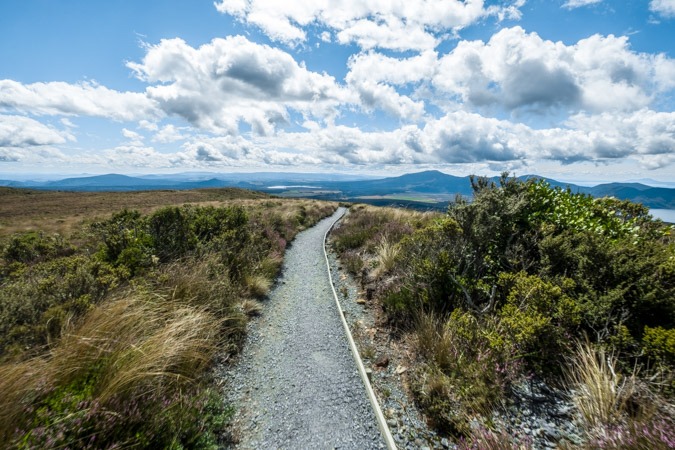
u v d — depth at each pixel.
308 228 19.16
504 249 5.07
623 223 5.05
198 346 3.84
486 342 3.44
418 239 6.57
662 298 3.02
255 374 3.85
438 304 4.66
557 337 3.16
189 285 5.09
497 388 2.99
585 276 3.83
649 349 2.75
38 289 4.14
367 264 8.38
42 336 3.40
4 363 2.85
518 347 3.30
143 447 2.26
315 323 5.35
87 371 2.70
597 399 2.60
